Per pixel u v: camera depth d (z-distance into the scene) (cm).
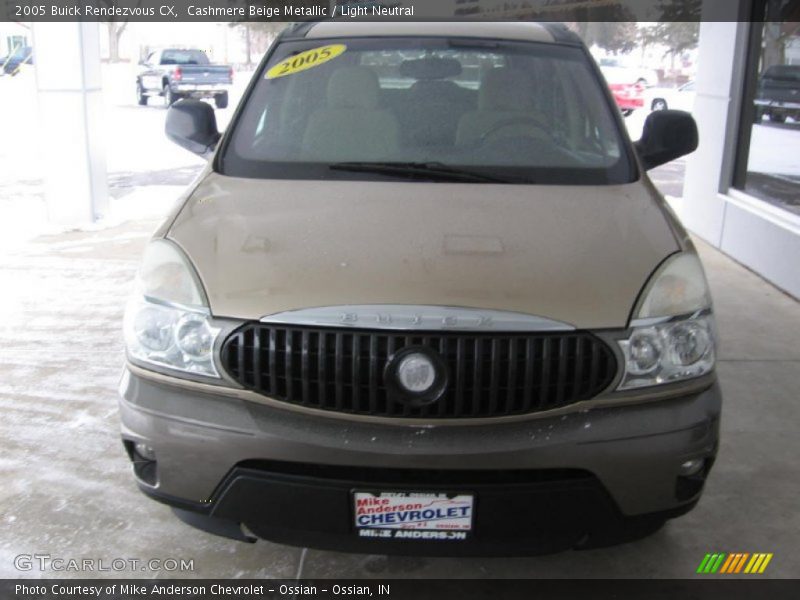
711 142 795
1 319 549
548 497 231
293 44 382
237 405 238
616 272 250
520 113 346
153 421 243
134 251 729
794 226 627
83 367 469
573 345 234
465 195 296
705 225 810
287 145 335
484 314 231
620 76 2477
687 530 316
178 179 1149
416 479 233
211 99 2494
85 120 795
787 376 468
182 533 312
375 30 388
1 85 3016
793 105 650
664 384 242
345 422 234
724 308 592
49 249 734
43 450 372
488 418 232
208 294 245
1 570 288
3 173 1154
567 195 300
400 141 334
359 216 277
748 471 360
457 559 298
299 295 238
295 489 234
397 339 231
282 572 290
